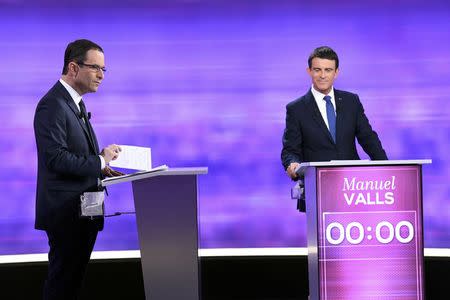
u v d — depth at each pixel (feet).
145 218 30.37
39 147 32.78
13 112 44.78
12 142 44.83
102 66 33.94
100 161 32.01
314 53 36.37
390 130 45.34
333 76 36.42
